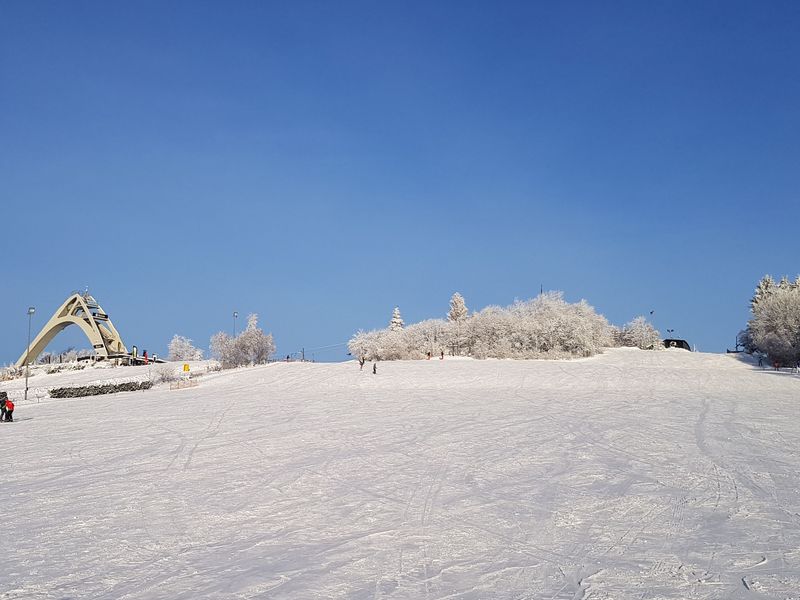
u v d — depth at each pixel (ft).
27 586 31.71
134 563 34.86
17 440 87.51
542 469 58.23
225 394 159.74
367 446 73.26
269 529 40.91
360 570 32.91
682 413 102.37
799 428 84.33
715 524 40.09
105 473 61.57
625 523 40.65
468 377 180.65
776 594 28.55
